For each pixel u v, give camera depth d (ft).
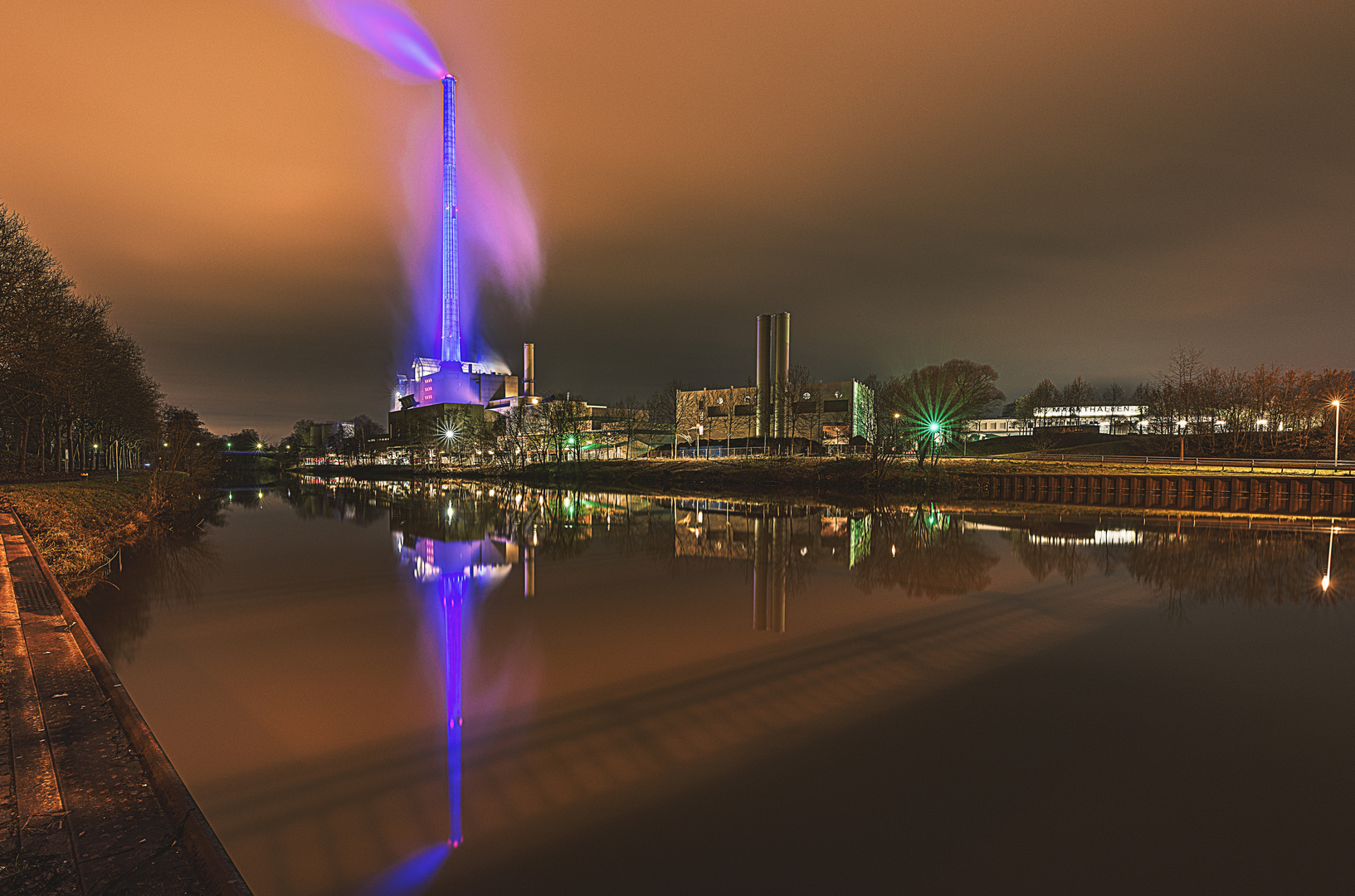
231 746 26.12
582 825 20.29
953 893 17.06
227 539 90.89
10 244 92.17
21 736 18.43
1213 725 27.81
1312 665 35.91
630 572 63.87
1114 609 48.57
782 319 315.17
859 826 20.22
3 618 30.63
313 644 40.19
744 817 20.76
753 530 98.12
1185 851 18.94
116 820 14.37
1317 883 17.44
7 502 72.08
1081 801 21.74
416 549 80.84
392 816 20.95
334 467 582.35
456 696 31.37
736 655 37.42
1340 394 223.30
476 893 17.08
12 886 11.76
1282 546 81.61
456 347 541.75
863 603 50.57
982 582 58.75
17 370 92.22
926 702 30.40
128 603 51.29
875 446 200.54
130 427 211.00
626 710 29.53
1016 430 390.42
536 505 150.51
